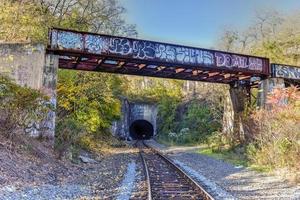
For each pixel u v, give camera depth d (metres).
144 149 35.25
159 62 20.02
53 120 15.60
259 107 24.28
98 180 12.75
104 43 18.34
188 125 51.00
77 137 19.16
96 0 31.48
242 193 10.62
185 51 20.81
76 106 25.23
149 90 77.62
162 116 65.38
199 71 24.28
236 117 28.05
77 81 25.73
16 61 16.02
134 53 19.14
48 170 11.99
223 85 40.16
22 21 21.23
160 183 12.43
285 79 24.72
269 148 17.22
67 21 28.58
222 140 30.20
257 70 23.47
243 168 17.25
